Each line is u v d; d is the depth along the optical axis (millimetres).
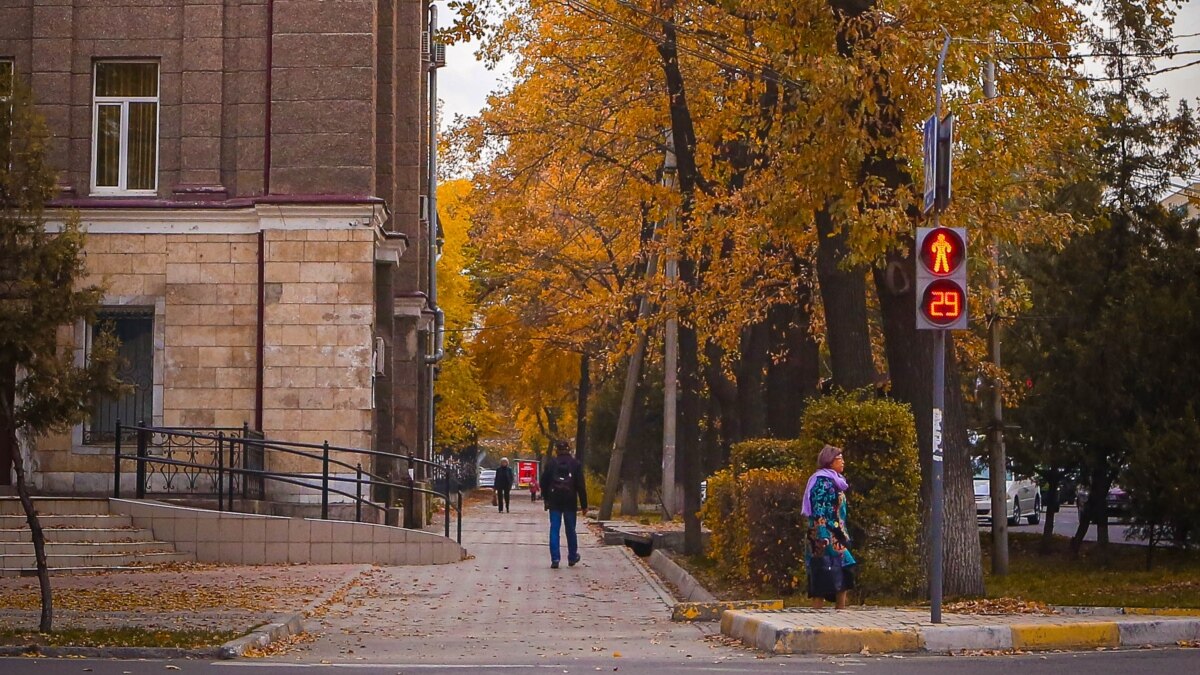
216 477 32094
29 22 33031
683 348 35219
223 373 32281
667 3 30500
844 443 21562
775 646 16453
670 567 29906
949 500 22250
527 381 74688
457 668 15609
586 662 16172
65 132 32688
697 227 32250
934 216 19969
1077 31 26375
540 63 37906
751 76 28875
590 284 62531
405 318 42969
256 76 32875
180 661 16172
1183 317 31344
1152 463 30219
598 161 38469
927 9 21719
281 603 22234
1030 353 33844
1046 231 26594
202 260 32438
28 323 18062
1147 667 14492
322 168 32562
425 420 49562
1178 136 32781
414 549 30375
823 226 25734
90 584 24734
